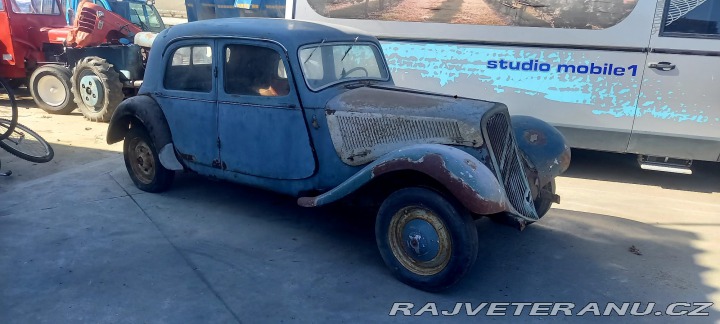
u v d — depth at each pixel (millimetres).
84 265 3896
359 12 7000
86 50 9445
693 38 5809
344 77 4543
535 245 4559
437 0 6633
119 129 5367
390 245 3795
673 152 6164
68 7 12203
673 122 6070
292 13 7340
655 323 3438
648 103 6109
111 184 5633
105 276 3758
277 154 4359
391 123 3947
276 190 4488
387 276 3904
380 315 3416
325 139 4148
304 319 3340
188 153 4922
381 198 4035
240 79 4449
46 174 6016
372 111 4004
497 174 3705
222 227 4664
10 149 5762
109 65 9031
